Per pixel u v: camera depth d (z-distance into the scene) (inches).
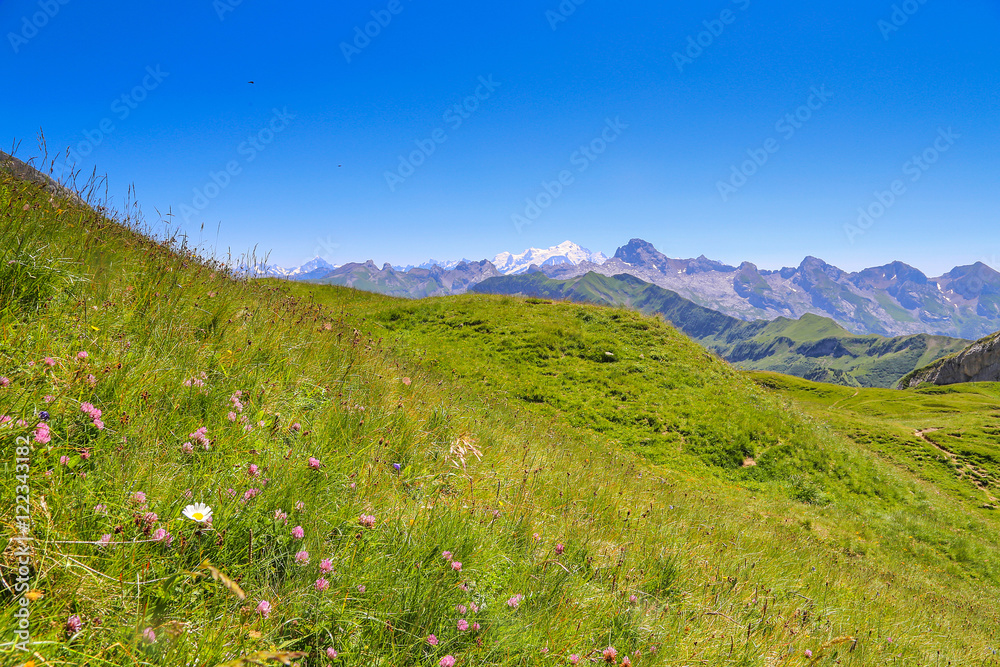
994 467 1359.5
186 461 122.4
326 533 124.0
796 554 411.5
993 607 583.2
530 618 135.8
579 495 288.8
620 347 1242.6
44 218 187.9
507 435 385.1
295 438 169.6
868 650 222.4
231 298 260.7
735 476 837.8
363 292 1529.3
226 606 92.4
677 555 236.1
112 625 78.7
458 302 1460.4
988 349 4463.6
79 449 104.2
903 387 5383.9
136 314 183.8
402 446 214.1
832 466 896.3
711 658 152.6
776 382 3292.3
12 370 115.0
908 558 689.6
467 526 163.0
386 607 112.7
